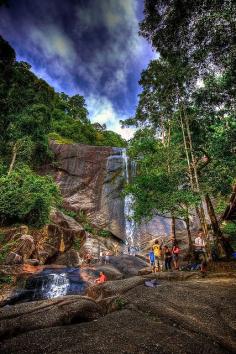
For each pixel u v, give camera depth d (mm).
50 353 3184
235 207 12875
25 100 12617
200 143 16359
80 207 30297
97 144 52469
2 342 3602
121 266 19375
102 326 4125
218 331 3941
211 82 11578
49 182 28375
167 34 7496
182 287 6715
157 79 15516
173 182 13781
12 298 12344
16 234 19078
